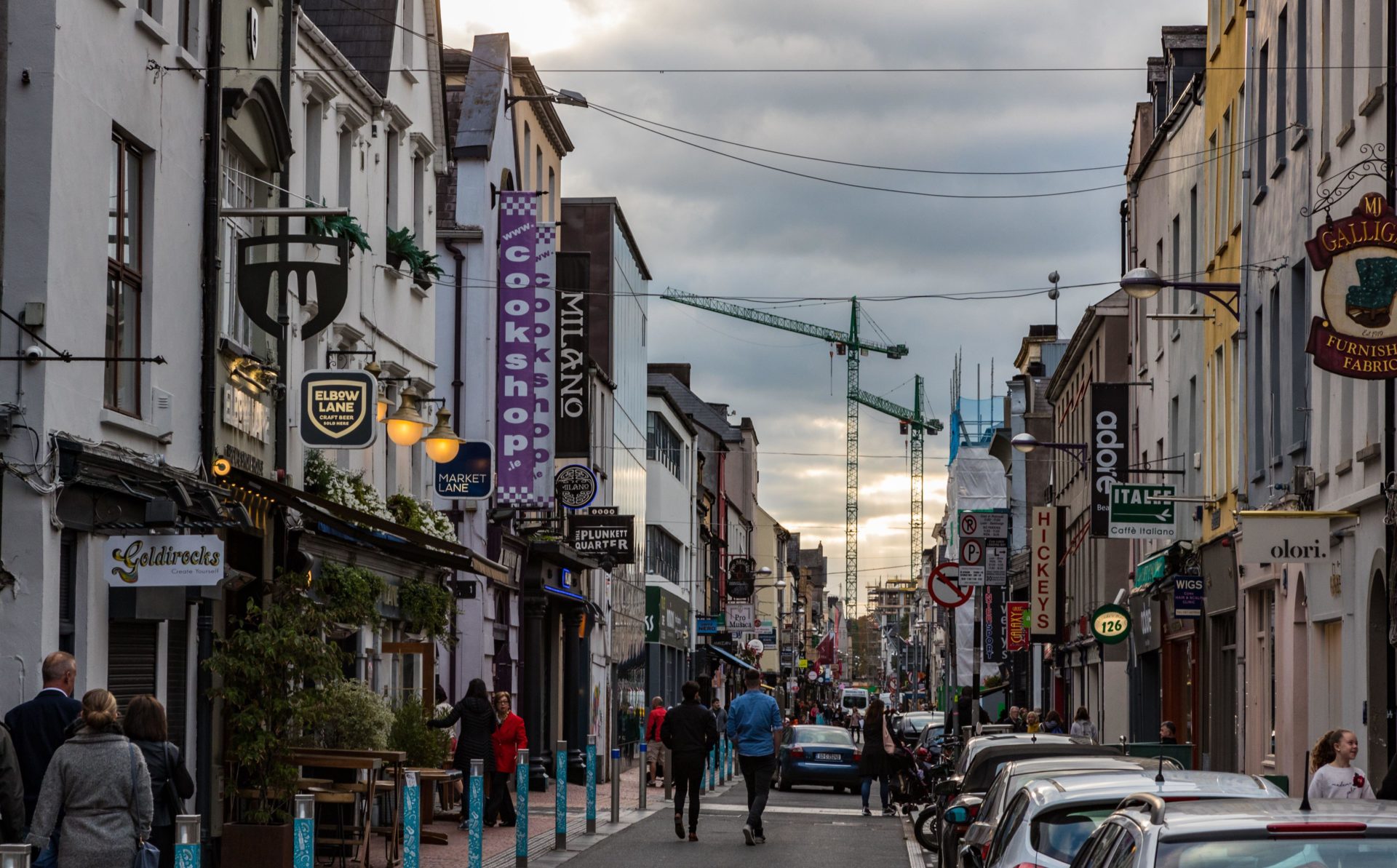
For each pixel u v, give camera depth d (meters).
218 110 27.50
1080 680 81.88
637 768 83.50
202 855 26.39
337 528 32.03
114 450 22.84
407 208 41.91
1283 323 38.47
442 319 50.38
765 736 34.44
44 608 20.80
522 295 48.81
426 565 41.38
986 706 119.44
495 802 37.38
